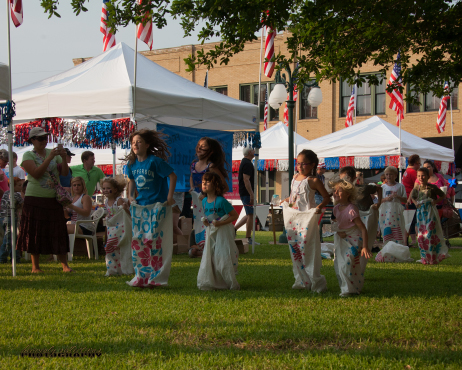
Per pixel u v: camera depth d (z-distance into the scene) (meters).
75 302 4.57
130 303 4.51
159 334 3.48
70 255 8.34
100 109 7.64
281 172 23.98
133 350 3.08
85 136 7.96
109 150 17.78
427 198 7.66
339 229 4.96
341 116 25.20
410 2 4.71
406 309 4.23
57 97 7.86
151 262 5.24
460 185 17.55
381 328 3.61
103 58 8.88
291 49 6.18
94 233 8.53
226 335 3.46
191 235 8.53
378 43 5.89
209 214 5.25
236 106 9.23
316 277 5.14
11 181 6.32
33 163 6.57
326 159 16.09
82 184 8.62
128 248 6.41
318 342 3.34
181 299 4.68
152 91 7.79
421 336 3.41
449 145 22.36
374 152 15.27
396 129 16.84
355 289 4.91
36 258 6.77
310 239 5.13
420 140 16.62
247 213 10.55
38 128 6.66
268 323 3.73
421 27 5.16
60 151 6.50
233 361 2.91
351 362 2.86
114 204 7.00
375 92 24.36
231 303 4.47
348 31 5.86
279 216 16.23
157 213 5.18
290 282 5.75
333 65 6.40
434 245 7.63
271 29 4.86
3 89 6.12
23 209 6.69
